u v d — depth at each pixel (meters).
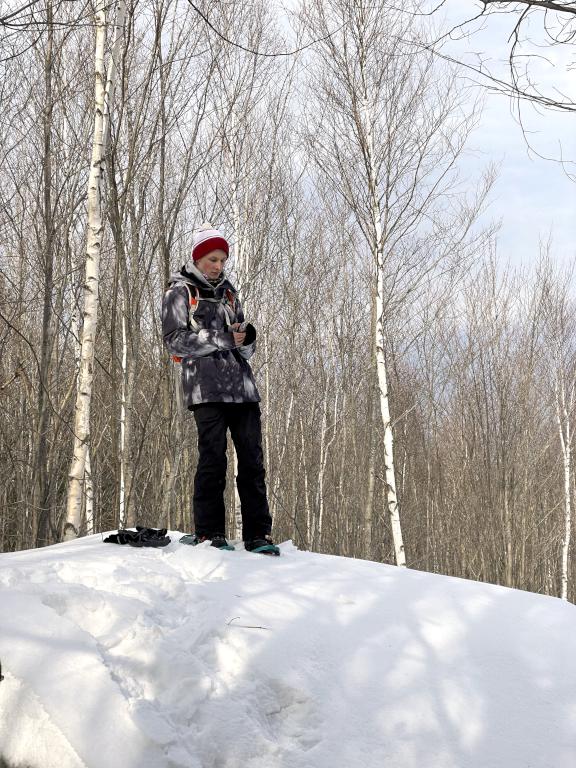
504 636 2.99
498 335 20.05
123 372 10.88
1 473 12.61
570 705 2.65
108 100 7.02
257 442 3.89
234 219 12.99
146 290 11.38
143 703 2.17
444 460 22.02
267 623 2.74
